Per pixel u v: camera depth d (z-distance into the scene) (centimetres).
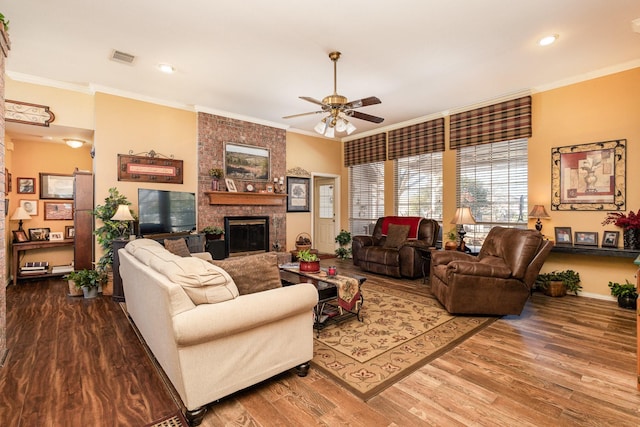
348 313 334
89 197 457
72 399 188
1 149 230
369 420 170
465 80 416
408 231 545
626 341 269
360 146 701
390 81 419
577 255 414
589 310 352
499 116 477
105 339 275
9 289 445
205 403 170
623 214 374
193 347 165
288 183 655
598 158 392
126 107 457
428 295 413
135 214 460
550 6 262
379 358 241
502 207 484
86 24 287
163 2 256
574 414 175
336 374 218
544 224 438
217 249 507
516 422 168
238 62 363
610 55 350
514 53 344
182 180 506
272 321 193
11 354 246
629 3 257
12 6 259
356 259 586
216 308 169
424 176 588
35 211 533
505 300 324
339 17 277
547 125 433
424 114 565
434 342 270
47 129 443
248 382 187
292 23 286
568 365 229
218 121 545
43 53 342
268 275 206
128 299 297
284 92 459
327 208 773
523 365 229
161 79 411
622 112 375
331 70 385
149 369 224
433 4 259
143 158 469
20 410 177
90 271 415
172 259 193
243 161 577
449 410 179
